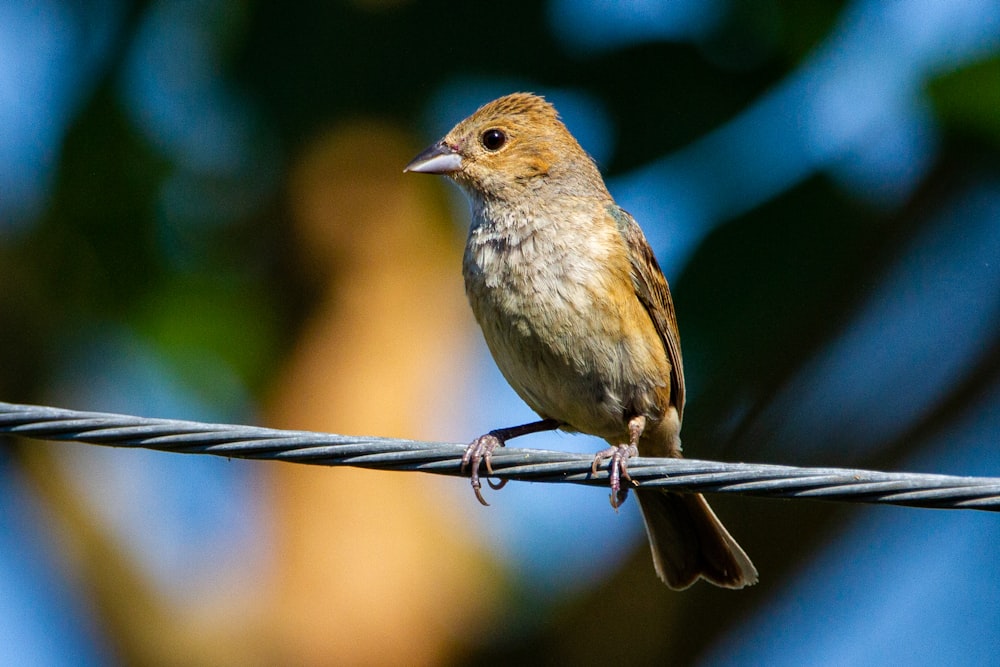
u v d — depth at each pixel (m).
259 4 12.18
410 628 12.45
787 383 12.26
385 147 12.48
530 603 13.30
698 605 13.01
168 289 12.95
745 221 11.88
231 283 12.97
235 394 13.22
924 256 12.39
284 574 12.75
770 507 13.03
